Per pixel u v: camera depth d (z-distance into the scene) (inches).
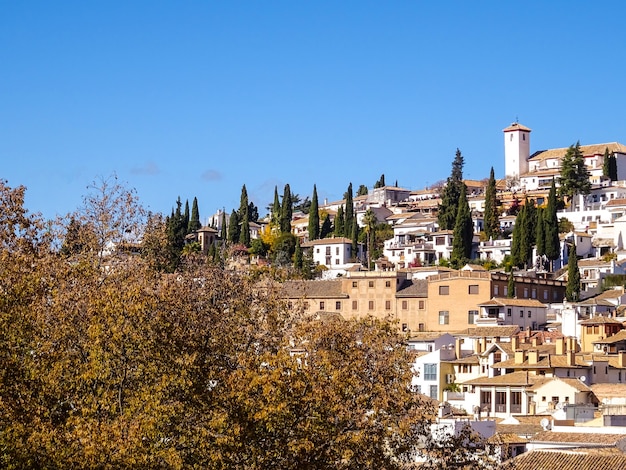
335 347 3946.9
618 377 7554.1
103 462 3142.2
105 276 4347.9
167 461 3196.4
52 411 3395.7
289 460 3425.2
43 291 3698.3
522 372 7313.0
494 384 7170.3
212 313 4266.7
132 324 3526.1
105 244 4717.0
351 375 3705.7
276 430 3440.0
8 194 3772.1
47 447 3169.3
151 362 3489.2
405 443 3722.9
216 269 4776.1
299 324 4269.2
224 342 3946.9
